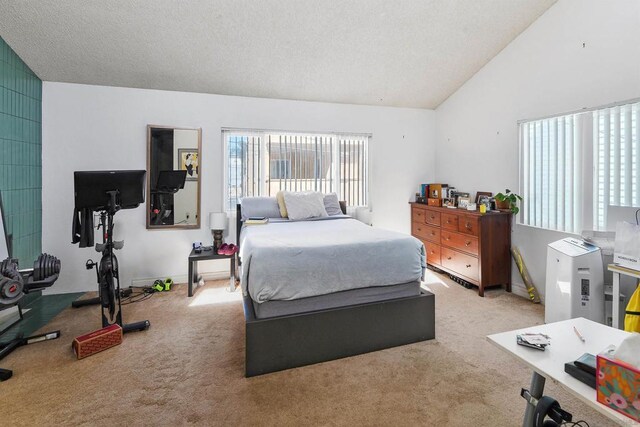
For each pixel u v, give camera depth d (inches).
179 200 147.6
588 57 106.7
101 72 129.6
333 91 157.6
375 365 81.9
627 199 96.7
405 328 92.0
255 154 157.4
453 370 79.5
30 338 92.2
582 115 108.5
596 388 36.7
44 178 131.0
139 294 134.8
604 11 102.0
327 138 168.6
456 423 61.6
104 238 101.0
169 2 102.1
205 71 135.2
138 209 143.1
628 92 96.2
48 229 132.2
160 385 73.4
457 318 110.3
